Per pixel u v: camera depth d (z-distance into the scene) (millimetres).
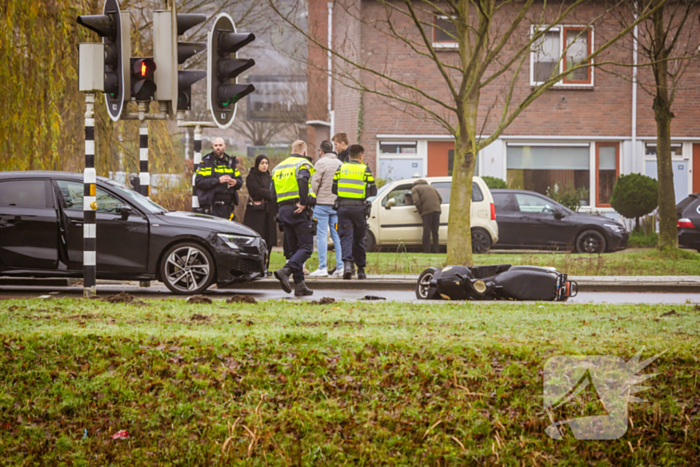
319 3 59219
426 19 57469
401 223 44594
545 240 47156
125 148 43438
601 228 46906
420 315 17562
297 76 101875
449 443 10750
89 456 10852
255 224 32188
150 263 25656
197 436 11078
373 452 10578
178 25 23953
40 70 35406
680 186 61188
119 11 21641
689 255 41812
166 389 12031
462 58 34969
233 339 13789
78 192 25578
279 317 16906
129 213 25766
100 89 21984
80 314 16984
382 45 58375
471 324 15836
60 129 35844
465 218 34438
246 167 65125
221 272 25844
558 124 60125
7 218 25094
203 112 94000
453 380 12047
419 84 58625
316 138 62812
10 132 35062
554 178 60688
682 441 11016
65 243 25125
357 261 31641
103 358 12969
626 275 35250
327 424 11117
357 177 31000
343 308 19250
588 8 58000
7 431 11297
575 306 19922
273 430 11008
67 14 36188
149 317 16734
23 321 15656
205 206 31703
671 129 60375
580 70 60062
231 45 24328
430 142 59312
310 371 12398
